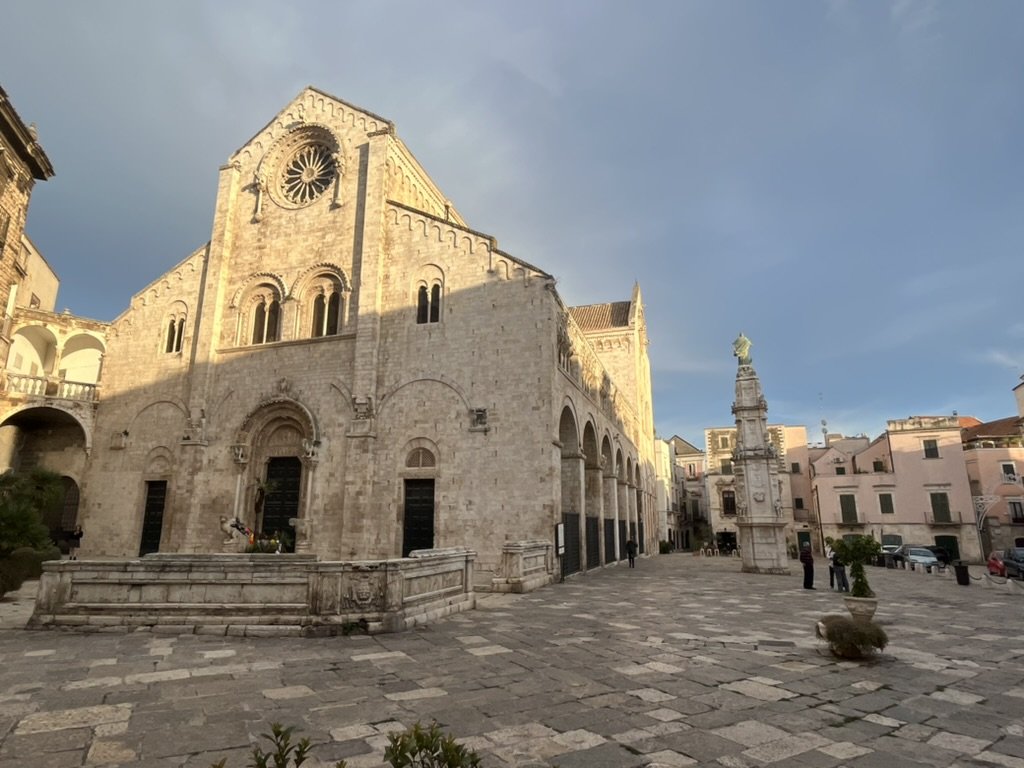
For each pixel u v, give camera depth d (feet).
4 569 59.93
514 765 21.24
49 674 31.89
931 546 182.80
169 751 21.76
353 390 99.66
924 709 28.71
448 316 99.35
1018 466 186.29
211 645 39.27
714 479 256.93
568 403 104.99
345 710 26.71
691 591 80.12
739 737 24.52
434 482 93.50
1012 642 45.98
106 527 111.75
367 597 45.24
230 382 109.91
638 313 213.66
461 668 34.50
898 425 195.62
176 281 121.29
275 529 102.06
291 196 118.93
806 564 86.12
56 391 116.47
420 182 125.08
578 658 37.78
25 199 103.50
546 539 87.10
